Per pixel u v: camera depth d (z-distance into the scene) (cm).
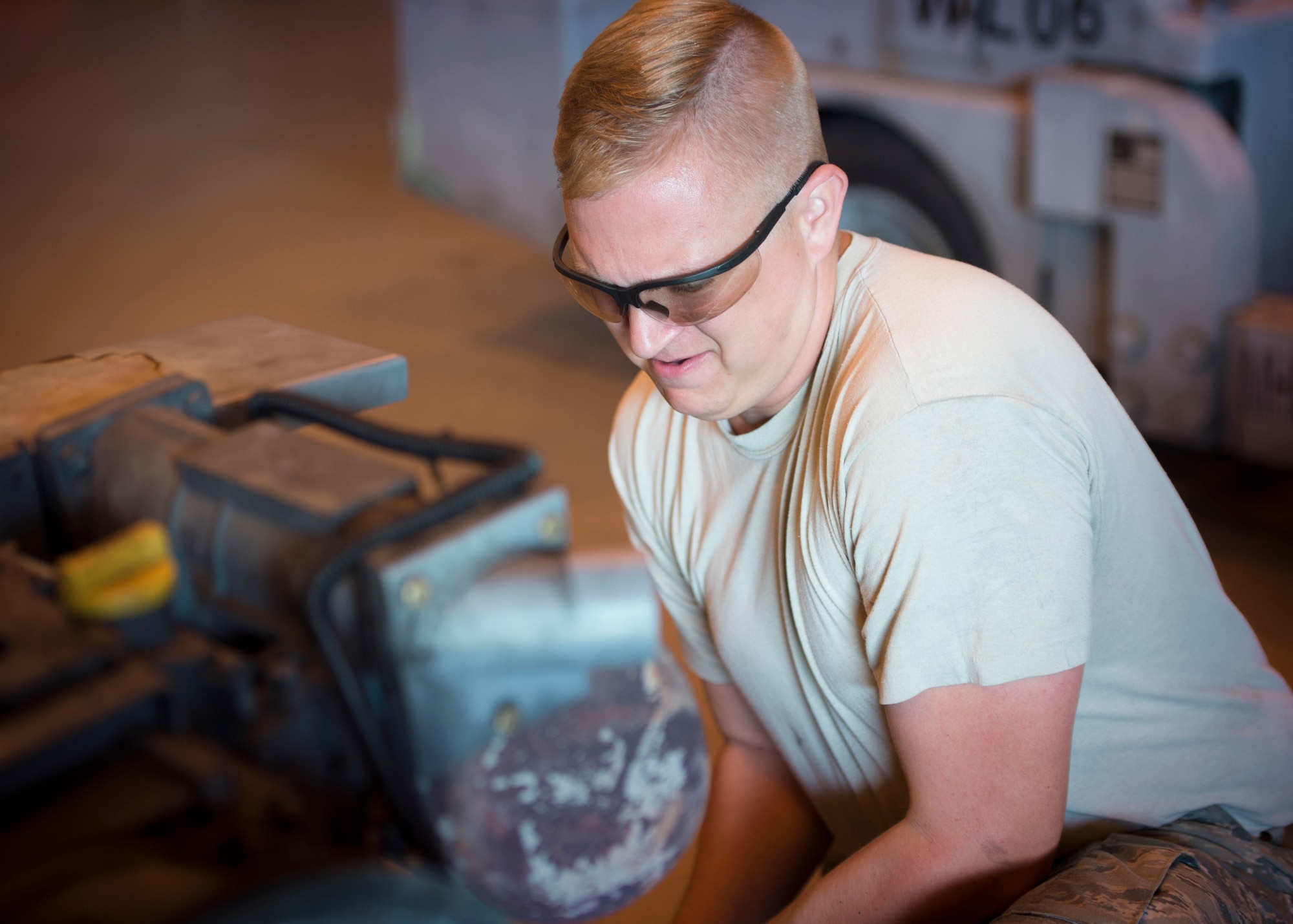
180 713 64
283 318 443
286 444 75
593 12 320
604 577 67
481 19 342
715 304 99
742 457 117
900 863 105
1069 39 259
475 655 66
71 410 90
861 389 100
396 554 63
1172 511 115
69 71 866
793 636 117
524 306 447
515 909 74
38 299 475
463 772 69
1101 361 276
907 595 97
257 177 623
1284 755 122
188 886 55
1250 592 255
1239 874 112
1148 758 116
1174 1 247
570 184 97
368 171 624
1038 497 96
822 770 130
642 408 130
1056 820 103
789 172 99
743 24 98
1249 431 258
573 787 71
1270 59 254
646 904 197
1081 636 97
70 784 60
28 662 62
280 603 69
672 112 93
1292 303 255
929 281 104
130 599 66
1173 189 248
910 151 293
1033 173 267
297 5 1071
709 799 147
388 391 102
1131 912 102
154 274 496
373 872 55
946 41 279
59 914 54
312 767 69
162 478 76
